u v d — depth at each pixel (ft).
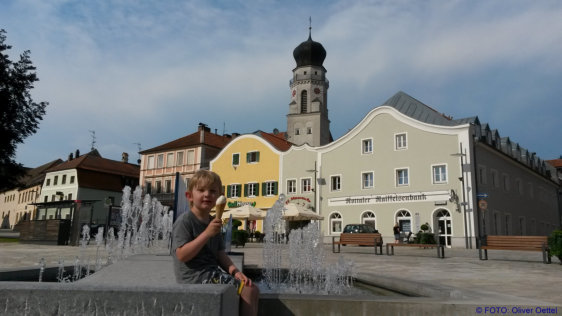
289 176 127.85
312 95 185.78
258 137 138.72
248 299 9.00
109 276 14.82
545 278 28.58
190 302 5.91
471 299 12.85
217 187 9.82
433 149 101.24
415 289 17.03
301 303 12.68
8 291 6.03
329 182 118.11
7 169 98.68
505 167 118.62
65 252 52.24
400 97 122.31
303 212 95.25
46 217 86.58
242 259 22.84
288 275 27.27
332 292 22.12
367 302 12.42
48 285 6.09
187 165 173.17
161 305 5.94
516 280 27.27
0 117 94.68
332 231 115.24
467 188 95.14
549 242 43.11
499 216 107.96
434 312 12.16
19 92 96.43
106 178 210.59
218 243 10.00
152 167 184.55
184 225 9.29
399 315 12.30
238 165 141.69
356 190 112.16
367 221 109.40
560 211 179.32
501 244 46.96
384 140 109.50
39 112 100.89
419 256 57.16
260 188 134.72
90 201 80.23
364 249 76.84
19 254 48.47
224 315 5.98
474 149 99.35
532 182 142.31
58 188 208.85
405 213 103.65
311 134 179.22
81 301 6.00
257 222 130.31
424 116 111.86
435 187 99.40
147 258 17.58
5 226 280.10
